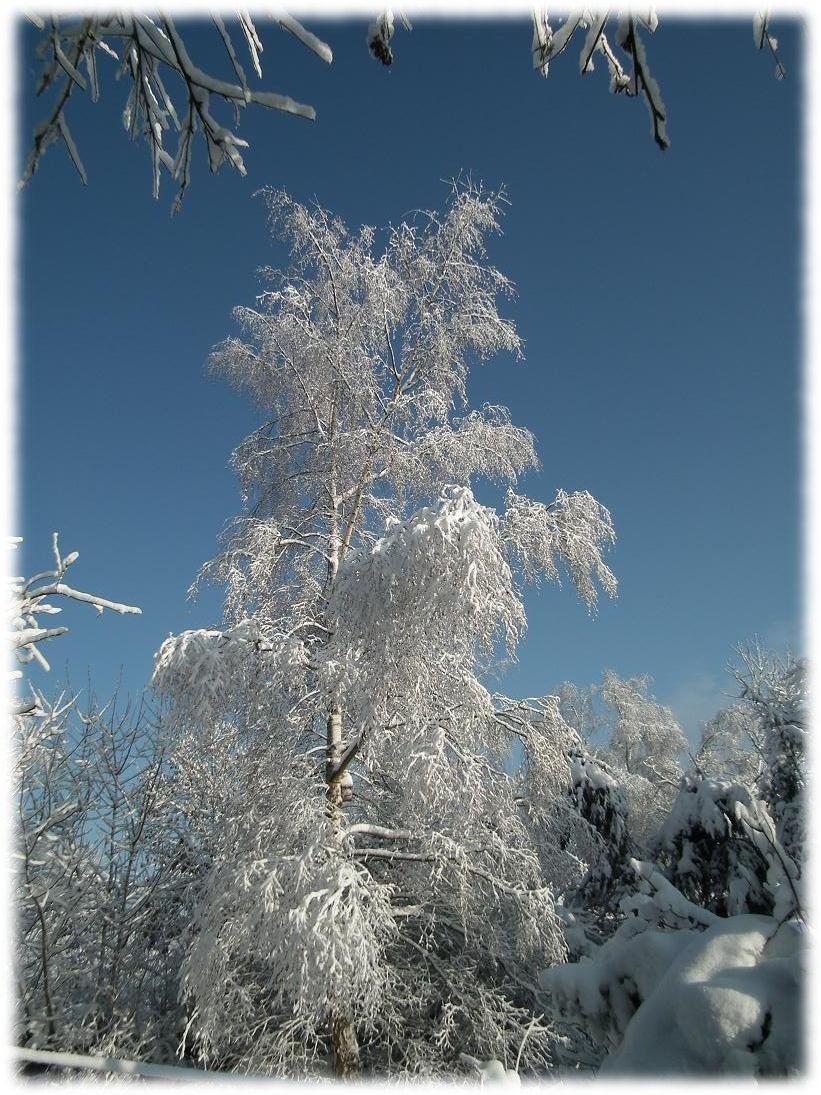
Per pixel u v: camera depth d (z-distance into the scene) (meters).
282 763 8.67
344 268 10.56
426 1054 8.16
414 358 10.74
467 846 8.70
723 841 8.80
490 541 7.41
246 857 8.01
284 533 11.14
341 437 10.52
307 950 6.64
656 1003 4.81
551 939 8.42
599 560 9.91
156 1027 8.95
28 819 9.23
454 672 8.55
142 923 10.23
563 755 10.38
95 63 2.40
